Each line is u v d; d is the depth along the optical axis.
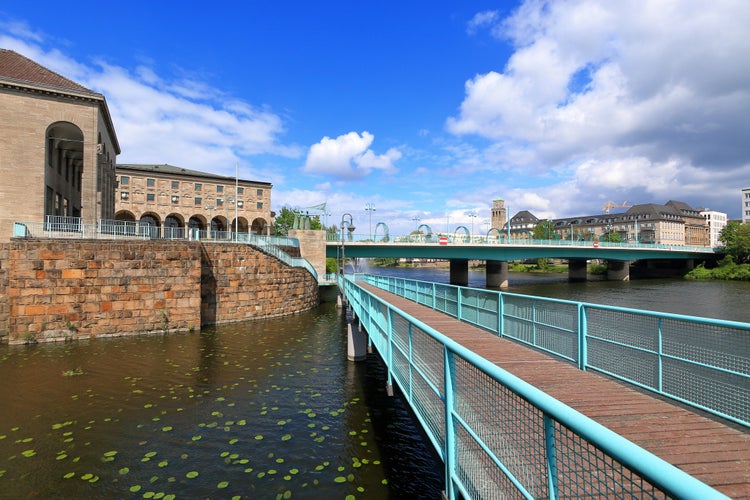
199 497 7.17
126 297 21.02
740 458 3.74
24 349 18.09
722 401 4.68
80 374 14.52
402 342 6.57
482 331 9.96
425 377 4.92
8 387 13.12
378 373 14.80
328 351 18.19
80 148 33.69
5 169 26.44
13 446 9.10
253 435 9.65
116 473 7.97
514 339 9.24
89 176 28.72
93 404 11.65
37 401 11.88
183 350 18.17
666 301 39.59
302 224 44.88
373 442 9.30
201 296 24.56
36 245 19.23
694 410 5.00
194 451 8.86
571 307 7.21
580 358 6.89
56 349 18.12
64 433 9.76
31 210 27.08
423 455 8.70
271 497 7.16
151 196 61.94
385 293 21.94
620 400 5.18
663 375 5.46
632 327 5.97
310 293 33.06
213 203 67.06
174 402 11.83
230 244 25.94
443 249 53.12
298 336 21.47
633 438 4.14
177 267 22.22
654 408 4.92
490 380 3.11
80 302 20.06
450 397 3.79
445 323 11.17
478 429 3.29
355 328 16.53
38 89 27.25
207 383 13.59
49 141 30.27
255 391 12.81
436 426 4.59
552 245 58.62
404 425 10.25
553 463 2.25
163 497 7.17
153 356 17.09
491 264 61.09
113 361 16.27
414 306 15.55
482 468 3.26
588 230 140.62
